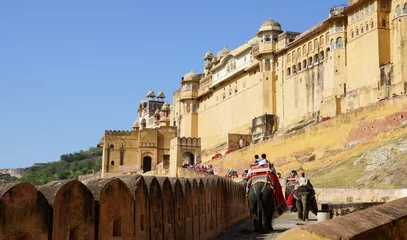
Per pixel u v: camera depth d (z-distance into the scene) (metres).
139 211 9.50
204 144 92.44
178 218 12.46
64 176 137.50
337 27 59.41
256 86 75.00
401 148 37.56
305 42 65.62
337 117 47.16
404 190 26.25
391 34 52.84
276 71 71.75
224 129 85.06
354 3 56.34
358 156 40.91
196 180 14.92
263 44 72.50
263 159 18.34
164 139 82.00
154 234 10.44
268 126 68.88
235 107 81.56
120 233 8.62
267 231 17.45
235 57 82.19
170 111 110.44
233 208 22.41
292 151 51.69
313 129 49.50
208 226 16.12
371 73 53.78
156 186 10.74
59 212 7.09
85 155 159.00
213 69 90.12
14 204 6.30
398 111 42.06
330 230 4.74
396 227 5.70
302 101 65.56
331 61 59.59
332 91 59.06
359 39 56.09
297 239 4.57
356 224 5.19
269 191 17.36
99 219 7.94
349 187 34.94
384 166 35.97
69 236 7.32
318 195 32.91
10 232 6.23
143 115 138.25
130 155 81.06
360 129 44.88
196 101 96.62
